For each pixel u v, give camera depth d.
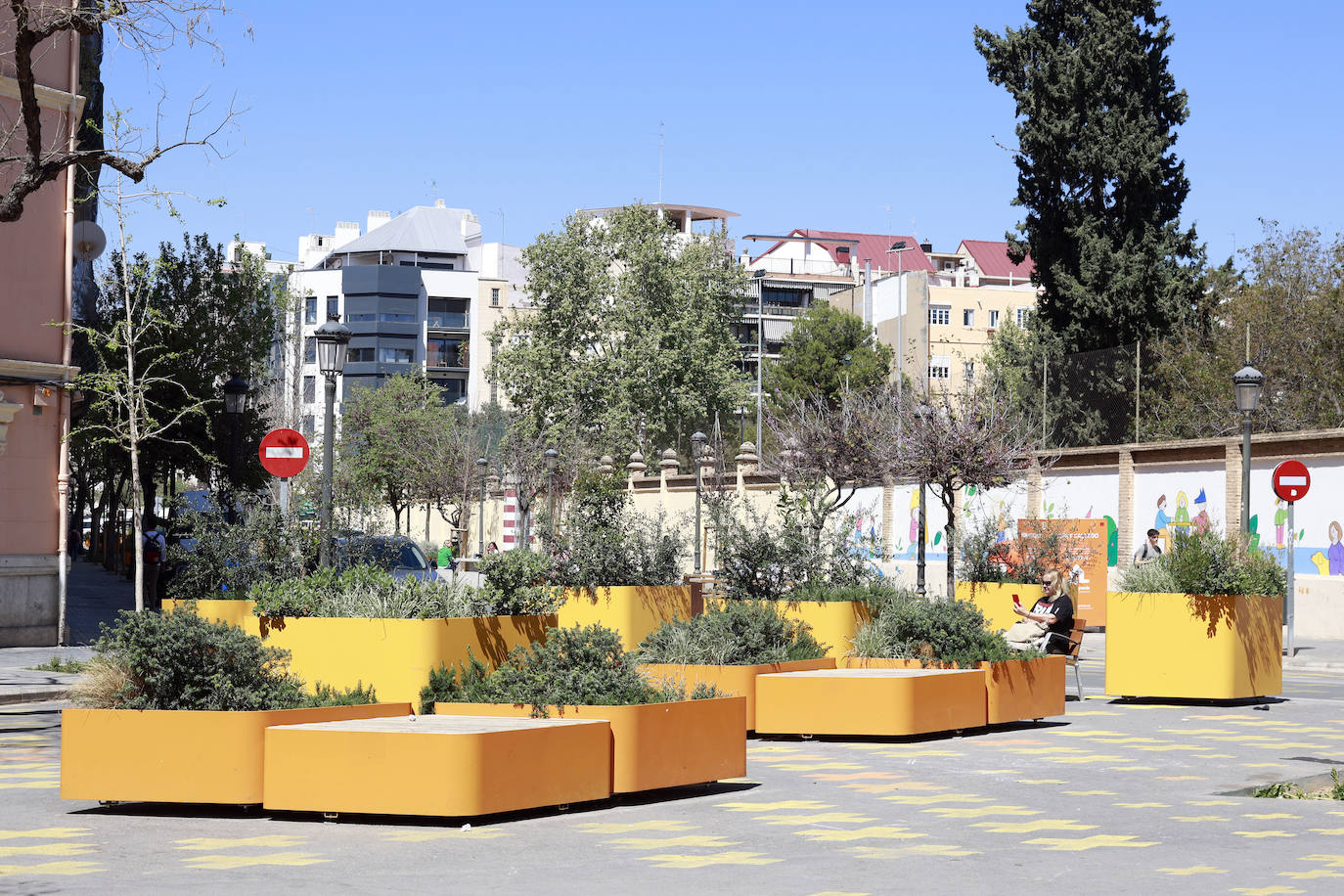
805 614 17.38
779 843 9.41
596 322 83.94
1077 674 18.77
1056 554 24.64
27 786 11.83
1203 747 14.30
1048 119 46.00
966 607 16.34
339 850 9.11
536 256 83.25
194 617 10.82
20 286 25.84
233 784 10.27
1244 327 42.34
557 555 22.45
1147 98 46.28
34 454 26.06
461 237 136.62
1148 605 18.19
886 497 42.59
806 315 92.31
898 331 110.25
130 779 10.40
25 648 25.72
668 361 81.19
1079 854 9.10
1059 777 12.40
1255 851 9.22
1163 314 44.38
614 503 23.42
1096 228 45.47
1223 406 40.16
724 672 14.84
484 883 8.11
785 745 14.43
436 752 9.84
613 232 84.25
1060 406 37.53
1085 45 45.56
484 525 67.00
